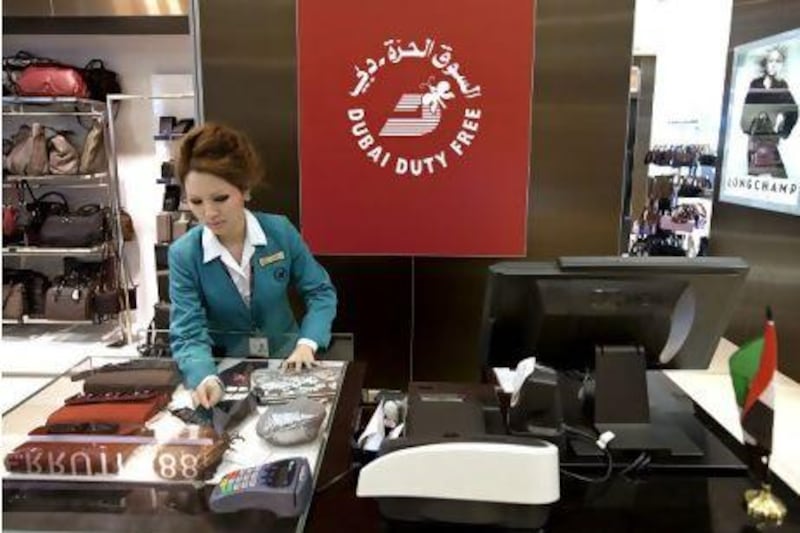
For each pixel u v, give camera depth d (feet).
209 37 8.32
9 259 14.34
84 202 14.49
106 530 3.15
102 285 14.01
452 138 8.29
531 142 8.34
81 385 4.46
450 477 3.11
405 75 8.16
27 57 13.56
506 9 7.97
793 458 4.54
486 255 8.60
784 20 9.23
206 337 5.24
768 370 3.36
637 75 13.96
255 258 5.52
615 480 3.66
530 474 3.07
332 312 5.84
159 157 13.91
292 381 4.78
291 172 8.57
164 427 3.89
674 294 3.85
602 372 4.04
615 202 8.48
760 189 9.75
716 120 12.28
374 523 3.24
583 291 3.83
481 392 4.37
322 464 3.76
